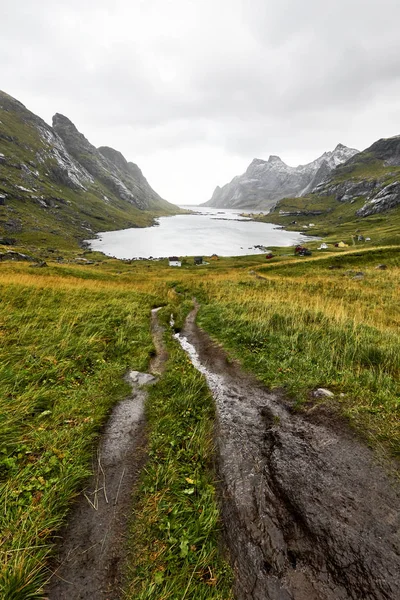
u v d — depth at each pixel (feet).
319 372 26.68
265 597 10.25
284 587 10.56
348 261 163.53
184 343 39.83
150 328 45.21
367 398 21.77
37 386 22.07
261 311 48.08
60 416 19.15
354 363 28.68
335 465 16.15
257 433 19.51
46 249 351.25
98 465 16.06
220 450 17.88
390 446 17.02
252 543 12.18
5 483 13.46
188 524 12.70
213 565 11.19
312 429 19.39
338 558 11.45
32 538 11.14
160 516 13.00
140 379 26.78
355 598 10.14
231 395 24.95
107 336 36.58
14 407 18.69
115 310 48.44
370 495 14.15
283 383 25.76
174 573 10.72
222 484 15.23
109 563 11.09
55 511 12.77
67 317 39.58
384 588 10.36
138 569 10.83
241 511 13.67
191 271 212.23
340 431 18.80
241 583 10.67
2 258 169.17
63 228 511.81
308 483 15.12
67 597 9.93
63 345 29.71
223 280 107.86
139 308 54.95
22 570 10.03
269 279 113.50
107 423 20.07
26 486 13.43
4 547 10.77
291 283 90.17
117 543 11.85
